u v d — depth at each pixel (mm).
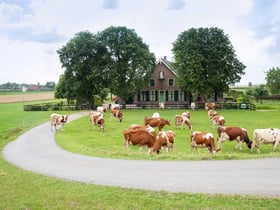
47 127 35531
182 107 64938
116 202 10680
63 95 74562
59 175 14422
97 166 15789
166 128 35625
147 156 17672
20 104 88750
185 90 65000
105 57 62812
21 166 16672
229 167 14727
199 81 58938
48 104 70562
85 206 10438
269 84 86500
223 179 12867
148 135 20453
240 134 23156
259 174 13469
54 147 22359
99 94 69938
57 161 17484
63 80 65375
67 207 10414
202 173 13820
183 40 62219
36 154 19953
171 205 10258
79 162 16906
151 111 58719
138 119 44875
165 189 11852
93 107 67188
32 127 35500
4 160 18531
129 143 20906
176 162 16016
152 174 13906
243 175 13367
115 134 30844
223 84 62719
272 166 14766
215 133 32031
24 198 11367
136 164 15875
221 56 60969
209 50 59438
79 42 61719
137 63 60906
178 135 30328
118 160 16938
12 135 29547
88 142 26125
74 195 11469
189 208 9992
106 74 62719
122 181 13023
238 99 70000
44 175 14453
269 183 12234
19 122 42156
